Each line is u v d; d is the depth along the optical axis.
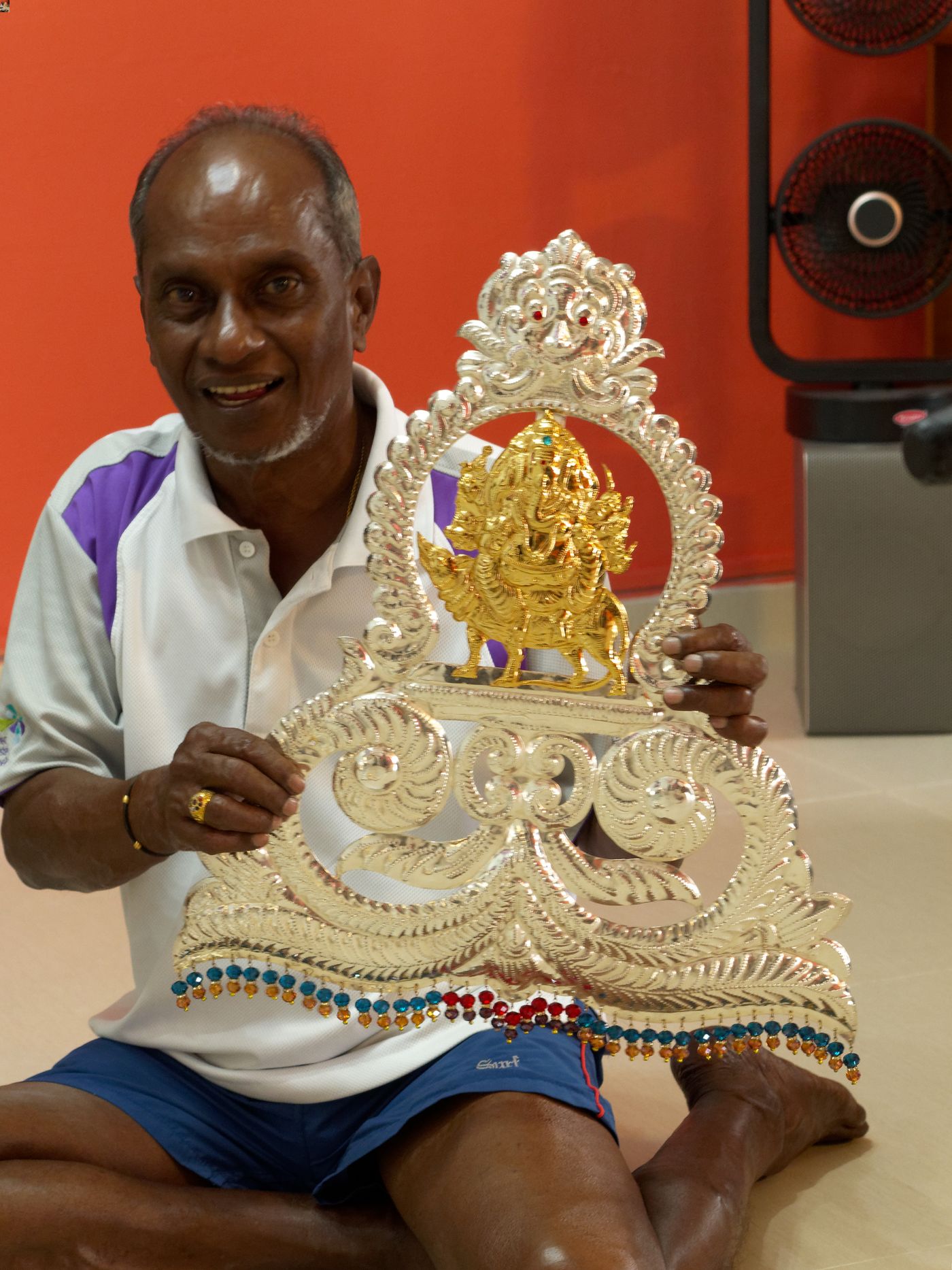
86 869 1.38
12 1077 1.93
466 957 1.37
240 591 1.43
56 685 1.46
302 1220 1.39
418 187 3.58
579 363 1.28
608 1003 1.37
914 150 3.33
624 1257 1.18
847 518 3.34
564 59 3.63
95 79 3.30
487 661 1.47
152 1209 1.34
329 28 3.45
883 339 3.98
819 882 2.54
